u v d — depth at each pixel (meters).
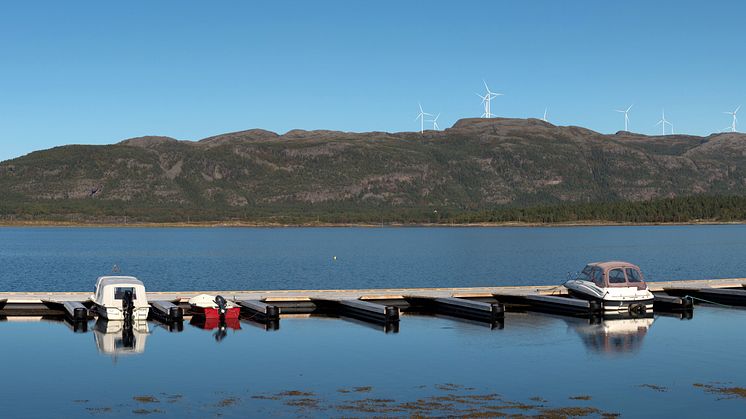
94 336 41.09
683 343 39.16
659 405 27.27
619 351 37.06
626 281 49.78
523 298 54.03
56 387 29.80
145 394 28.77
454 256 161.00
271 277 105.94
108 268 125.31
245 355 36.12
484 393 28.91
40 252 179.75
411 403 27.36
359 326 44.91
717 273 111.31
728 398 28.17
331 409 26.59
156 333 42.25
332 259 151.12
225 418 25.64
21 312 50.38
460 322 46.72
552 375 31.86
